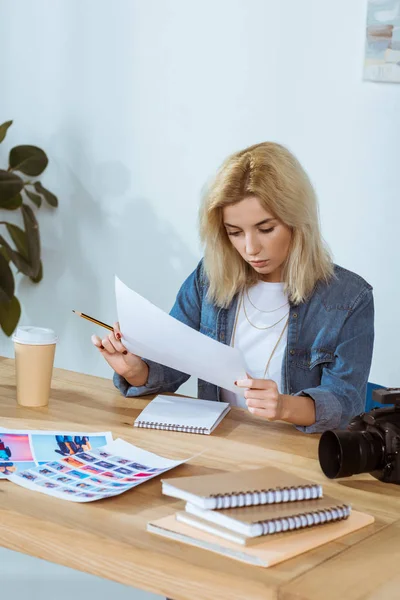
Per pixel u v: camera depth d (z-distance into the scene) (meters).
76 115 3.36
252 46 2.97
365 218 2.87
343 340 1.82
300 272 1.80
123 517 1.15
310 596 0.94
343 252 2.93
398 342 2.86
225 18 3.01
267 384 1.56
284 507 1.12
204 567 1.00
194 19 3.06
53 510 1.16
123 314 1.62
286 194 1.70
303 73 2.90
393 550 1.08
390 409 1.36
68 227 3.45
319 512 1.12
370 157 2.83
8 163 3.48
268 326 1.91
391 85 2.76
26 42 3.41
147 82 3.19
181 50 3.11
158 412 1.64
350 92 2.83
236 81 3.02
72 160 3.39
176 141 3.16
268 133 2.99
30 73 3.42
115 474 1.30
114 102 3.27
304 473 1.37
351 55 2.81
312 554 1.05
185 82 3.12
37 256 3.26
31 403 1.66
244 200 1.69
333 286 1.85
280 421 1.66
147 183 3.25
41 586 2.36
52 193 3.44
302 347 1.86
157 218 3.25
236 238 1.78
